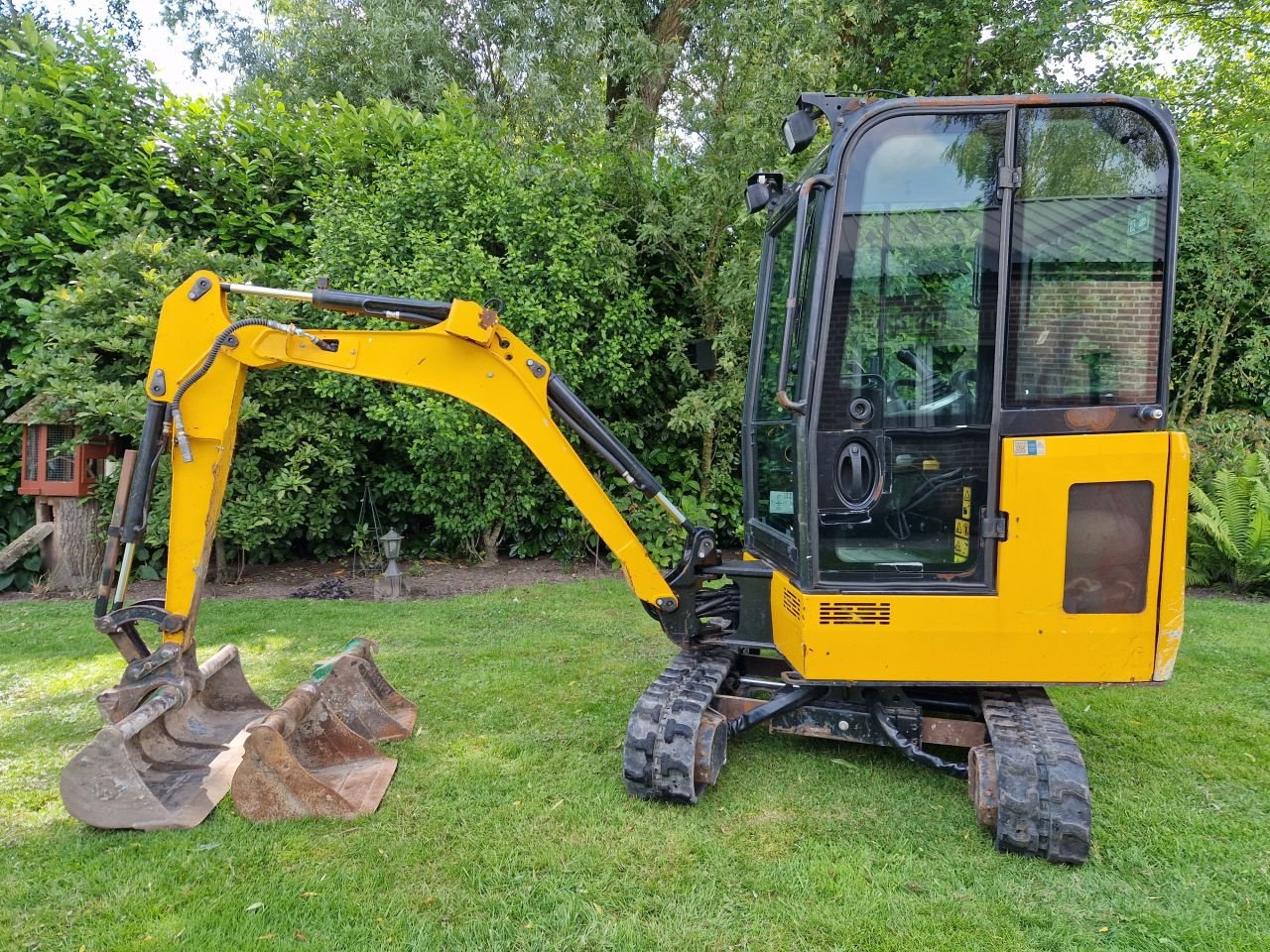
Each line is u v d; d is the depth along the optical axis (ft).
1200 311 26.84
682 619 12.91
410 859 9.92
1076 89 33.55
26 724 13.99
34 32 25.88
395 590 22.99
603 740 13.60
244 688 13.75
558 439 12.32
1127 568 10.11
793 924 8.78
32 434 22.47
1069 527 10.13
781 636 11.73
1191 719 14.92
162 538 21.40
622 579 25.17
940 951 8.39
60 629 19.22
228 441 12.09
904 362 10.60
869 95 12.05
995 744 10.37
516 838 10.43
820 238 10.55
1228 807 11.60
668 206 26.89
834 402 10.67
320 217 24.09
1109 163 10.28
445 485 24.76
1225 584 24.85
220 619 20.47
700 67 24.76
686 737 11.06
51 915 8.82
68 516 22.53
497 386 12.17
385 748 13.23
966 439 10.50
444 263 22.84
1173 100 43.55
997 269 10.32
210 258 22.56
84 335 20.94
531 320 22.66
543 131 39.47
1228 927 8.80
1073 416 10.24
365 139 27.48
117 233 24.03
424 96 48.85
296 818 10.83
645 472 12.73
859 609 10.41
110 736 10.53
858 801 11.56
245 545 22.74
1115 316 10.28
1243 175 27.96
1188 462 10.03
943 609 10.33
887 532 10.72
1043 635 10.25
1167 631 10.11
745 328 24.38
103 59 25.94
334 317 22.71
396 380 12.11
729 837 10.55
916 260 10.52
